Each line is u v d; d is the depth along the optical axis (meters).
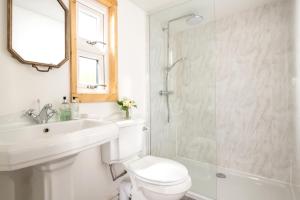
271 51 1.79
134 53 1.80
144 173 1.17
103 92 1.51
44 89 1.06
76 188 1.21
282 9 1.72
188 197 1.58
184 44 2.01
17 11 0.94
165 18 1.99
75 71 1.23
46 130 0.92
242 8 1.88
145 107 1.95
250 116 1.91
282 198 1.52
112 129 0.87
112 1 1.53
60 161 0.77
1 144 0.52
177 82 2.09
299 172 1.52
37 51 1.02
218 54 2.09
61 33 1.15
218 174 1.97
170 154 2.08
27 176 0.93
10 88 0.92
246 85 1.93
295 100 1.58
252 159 1.90
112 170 1.49
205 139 1.92
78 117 1.17
